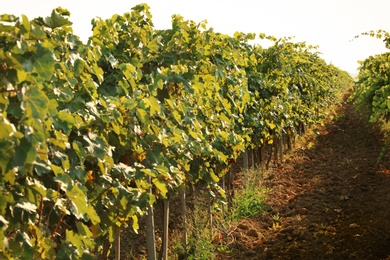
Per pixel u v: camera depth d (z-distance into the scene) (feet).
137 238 27.02
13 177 8.62
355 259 24.02
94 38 17.34
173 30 21.81
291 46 40.75
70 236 11.01
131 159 16.30
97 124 14.01
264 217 31.30
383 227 27.73
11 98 8.91
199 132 20.47
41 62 8.81
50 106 9.84
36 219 10.80
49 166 10.37
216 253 25.71
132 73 17.08
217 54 24.47
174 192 19.66
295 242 26.61
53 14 11.98
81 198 10.77
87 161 13.97
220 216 30.07
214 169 24.77
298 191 37.70
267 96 35.29
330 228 28.19
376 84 48.32
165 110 19.53
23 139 8.47
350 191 36.22
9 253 9.50
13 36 8.77
